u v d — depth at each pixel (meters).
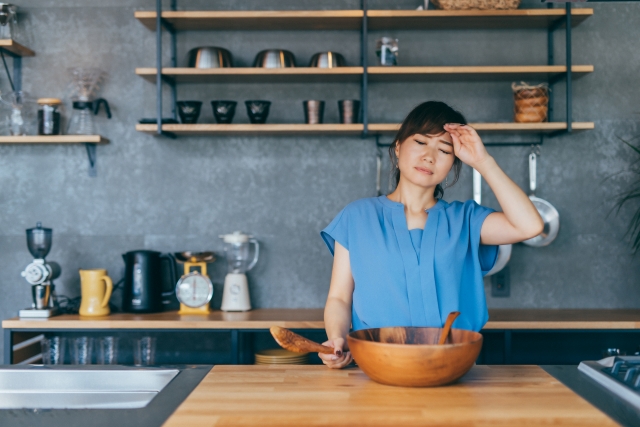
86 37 2.93
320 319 2.52
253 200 2.93
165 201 2.93
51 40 2.93
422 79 2.84
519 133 2.89
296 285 2.92
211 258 2.74
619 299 2.90
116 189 2.93
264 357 2.56
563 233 2.90
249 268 2.87
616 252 2.90
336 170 2.92
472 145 1.36
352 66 2.92
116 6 2.93
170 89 2.94
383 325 1.41
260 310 2.83
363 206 1.51
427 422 0.92
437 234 1.44
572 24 2.80
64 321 2.47
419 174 1.43
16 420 1.00
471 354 1.07
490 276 2.91
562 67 2.65
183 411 0.97
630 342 2.87
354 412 0.96
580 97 2.91
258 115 2.67
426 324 1.40
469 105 2.91
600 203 2.91
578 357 2.88
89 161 2.91
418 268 1.41
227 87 2.93
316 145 2.92
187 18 2.70
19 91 2.83
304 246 2.92
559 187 2.91
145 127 2.65
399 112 2.91
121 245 2.93
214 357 2.93
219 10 2.91
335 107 2.91
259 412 0.96
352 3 2.91
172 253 2.92
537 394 1.07
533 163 2.88
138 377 1.30
